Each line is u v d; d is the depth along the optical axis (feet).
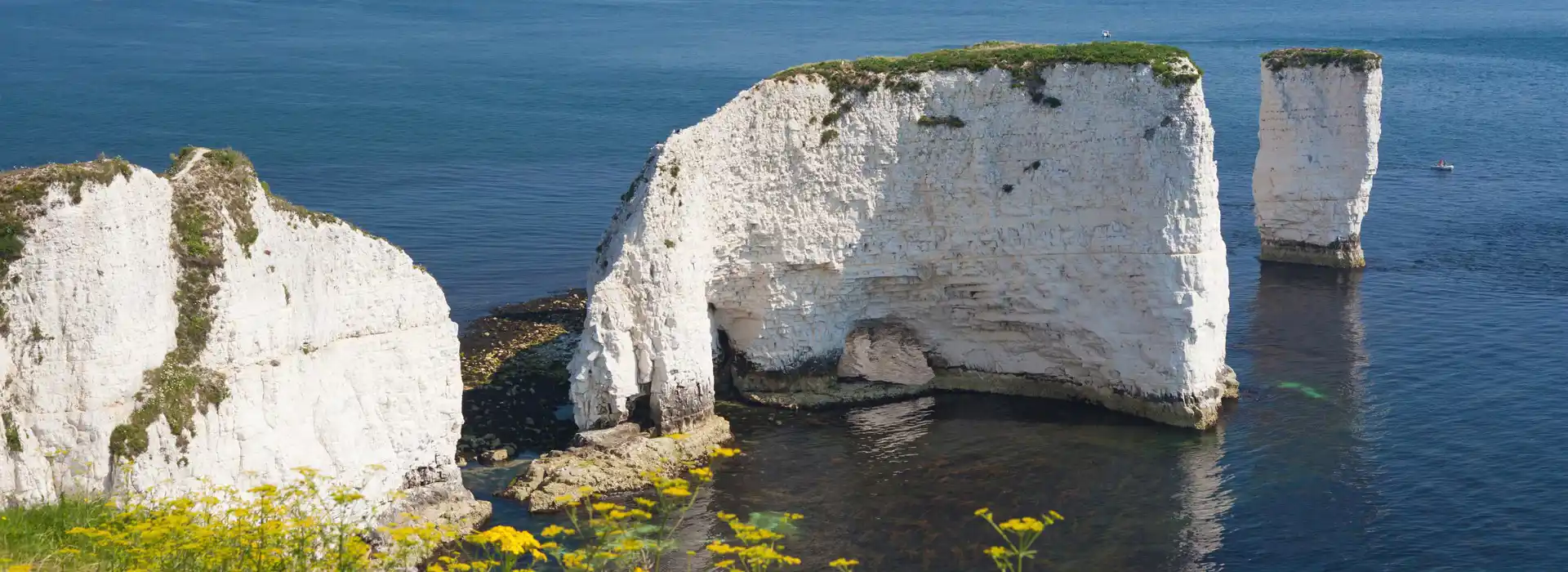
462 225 260.83
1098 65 155.43
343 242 114.01
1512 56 582.35
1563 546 122.31
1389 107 429.79
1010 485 137.69
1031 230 160.56
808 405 161.68
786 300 160.97
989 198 160.56
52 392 89.92
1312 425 153.58
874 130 158.20
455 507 123.44
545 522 126.00
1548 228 258.57
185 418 95.25
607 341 144.87
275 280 105.09
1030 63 157.89
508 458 142.82
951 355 169.58
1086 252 158.92
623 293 145.59
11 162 322.75
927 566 118.52
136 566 69.51
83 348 90.27
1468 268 229.25
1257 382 169.48
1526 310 200.75
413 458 121.08
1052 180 158.71
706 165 151.53
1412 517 128.98
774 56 589.32
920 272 164.14
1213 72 521.24
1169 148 152.87
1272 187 239.09
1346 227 232.94
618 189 297.74
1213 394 156.35
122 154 336.70
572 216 270.46
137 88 462.19
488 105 432.66
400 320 119.03
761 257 158.40
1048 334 163.84
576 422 147.13
